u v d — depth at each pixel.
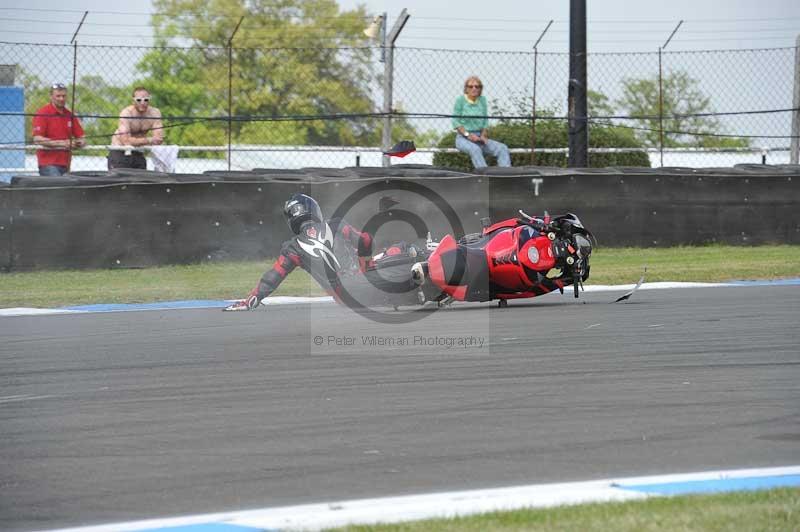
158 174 50.44
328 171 52.28
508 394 22.08
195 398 22.08
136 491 15.55
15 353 28.31
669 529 13.13
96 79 88.56
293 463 16.94
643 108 76.44
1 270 47.41
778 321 32.34
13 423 20.08
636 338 29.23
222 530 13.70
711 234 56.03
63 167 54.88
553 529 13.27
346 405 21.19
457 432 18.84
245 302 35.75
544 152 64.50
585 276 34.50
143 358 27.17
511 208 53.12
